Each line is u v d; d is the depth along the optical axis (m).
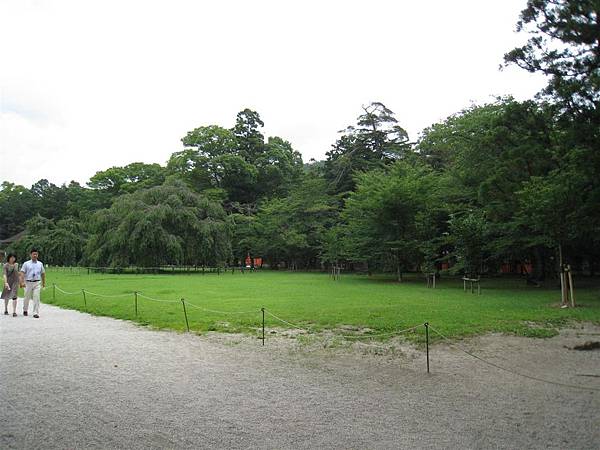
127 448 4.61
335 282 28.92
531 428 5.28
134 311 14.34
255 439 4.86
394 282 29.39
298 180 61.09
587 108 16.58
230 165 59.03
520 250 24.83
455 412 5.79
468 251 23.34
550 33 16.75
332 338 10.48
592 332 11.52
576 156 17.16
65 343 9.93
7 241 76.62
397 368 8.05
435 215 31.14
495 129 22.55
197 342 10.14
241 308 14.80
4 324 12.54
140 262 39.19
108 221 40.94
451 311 13.92
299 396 6.37
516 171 23.17
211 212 44.91
